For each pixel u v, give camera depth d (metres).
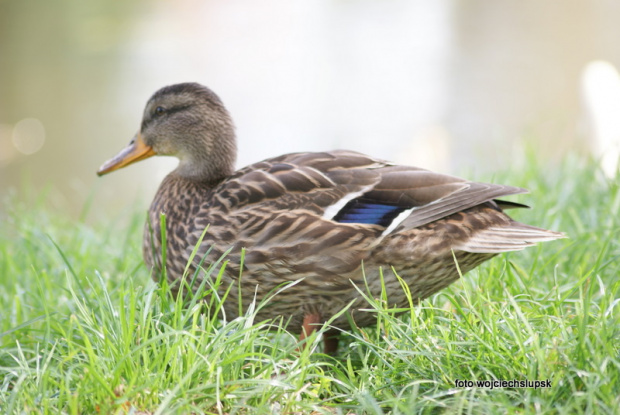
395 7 45.97
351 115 26.80
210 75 31.91
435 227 7.71
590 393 5.82
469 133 23.67
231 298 8.23
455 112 26.17
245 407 6.32
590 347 6.20
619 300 6.96
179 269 8.52
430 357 6.71
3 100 28.66
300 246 7.84
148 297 7.27
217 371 6.37
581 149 15.48
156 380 6.30
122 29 38.50
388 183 7.97
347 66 33.50
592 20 39.75
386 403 6.37
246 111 27.55
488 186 7.86
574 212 10.42
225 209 8.22
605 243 8.59
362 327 8.38
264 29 40.72
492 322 6.75
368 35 39.22
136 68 32.44
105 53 34.41
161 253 8.72
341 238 7.75
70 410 6.23
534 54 33.62
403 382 6.76
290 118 26.59
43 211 13.51
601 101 16.36
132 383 6.24
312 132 25.16
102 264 11.05
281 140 24.45
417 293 8.07
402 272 7.82
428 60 33.69
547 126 22.72
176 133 9.58
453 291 8.73
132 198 20.69
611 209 10.44
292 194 8.08
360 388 6.71
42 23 38.91
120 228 14.97
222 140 9.59
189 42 36.94
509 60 32.91
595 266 7.96
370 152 22.94
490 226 7.83
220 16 43.38
